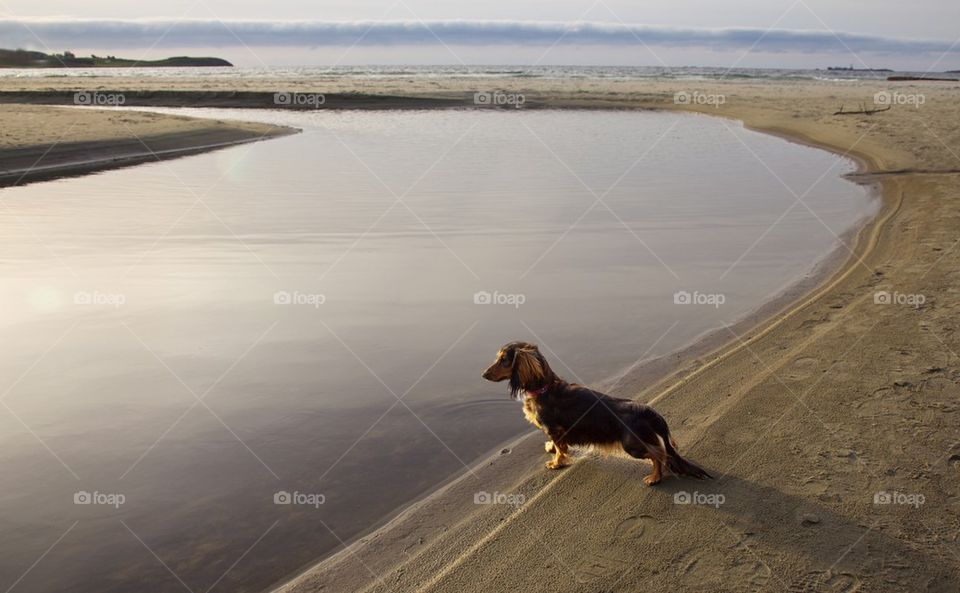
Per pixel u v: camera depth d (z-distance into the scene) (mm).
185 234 12883
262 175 19719
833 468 5152
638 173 19938
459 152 24219
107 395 6621
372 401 6586
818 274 10422
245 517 4852
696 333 8227
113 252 11586
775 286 9961
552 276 10484
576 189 17516
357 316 8789
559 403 5414
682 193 16984
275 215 14539
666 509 4809
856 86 68750
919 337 7551
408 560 4422
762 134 29594
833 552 4258
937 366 6789
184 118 32188
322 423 6172
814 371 6844
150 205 15492
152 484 5211
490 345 7906
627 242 12469
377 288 9891
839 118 33094
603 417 5254
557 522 4746
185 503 4992
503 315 8844
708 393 6539
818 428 5734
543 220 14164
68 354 7539
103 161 22047
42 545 4508
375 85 61188
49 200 15977
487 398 6680
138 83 62406
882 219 13641
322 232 13109
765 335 7949
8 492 5074
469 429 6137
